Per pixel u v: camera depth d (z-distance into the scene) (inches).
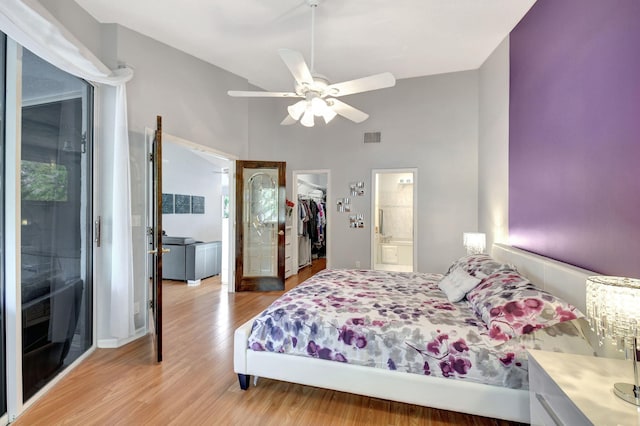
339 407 81.4
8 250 76.3
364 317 82.3
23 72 83.0
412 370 74.4
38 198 88.6
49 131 92.8
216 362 103.8
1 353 75.4
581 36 81.8
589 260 77.9
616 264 68.4
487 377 69.4
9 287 76.1
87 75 101.4
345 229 214.1
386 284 115.0
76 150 105.4
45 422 74.3
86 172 110.7
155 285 114.3
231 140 184.9
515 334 69.5
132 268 119.6
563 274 79.7
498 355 69.3
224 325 136.0
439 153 193.2
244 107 195.2
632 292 45.1
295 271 239.5
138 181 129.0
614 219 69.1
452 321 79.0
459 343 72.2
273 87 203.3
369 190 208.7
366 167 209.3
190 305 164.2
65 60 90.8
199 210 322.0
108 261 116.6
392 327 78.0
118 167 112.3
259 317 90.5
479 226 182.5
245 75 183.8
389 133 203.6
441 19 124.0
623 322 45.7
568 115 87.7
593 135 76.6
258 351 86.4
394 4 114.5
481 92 175.6
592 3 77.0
